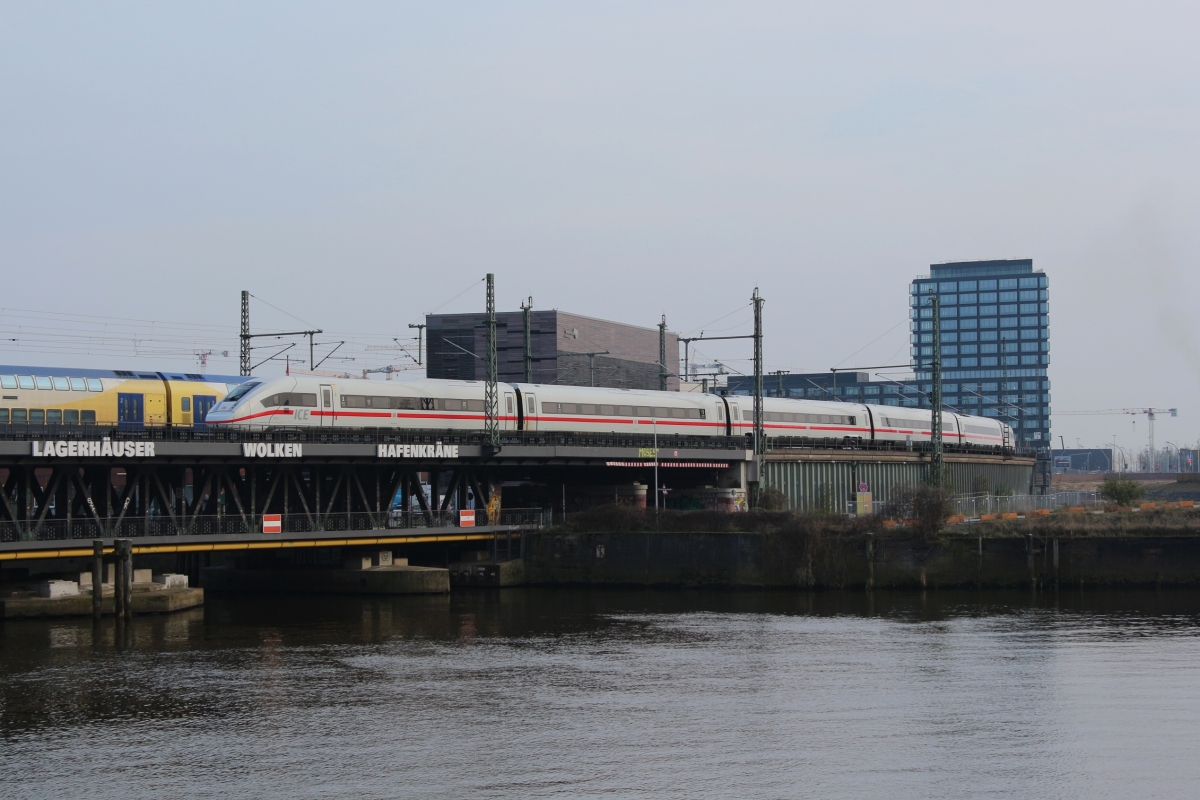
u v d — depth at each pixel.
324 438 108.50
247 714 67.25
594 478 145.88
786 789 54.62
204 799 53.66
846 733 63.41
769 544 117.31
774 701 70.19
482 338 199.75
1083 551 112.19
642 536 120.62
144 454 90.94
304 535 102.94
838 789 54.62
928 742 61.69
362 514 110.75
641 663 81.06
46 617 97.00
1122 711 67.38
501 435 123.56
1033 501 150.25
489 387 118.12
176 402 119.81
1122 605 104.88
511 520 125.75
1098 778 56.06
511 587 121.69
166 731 64.00
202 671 78.25
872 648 85.69
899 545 115.31
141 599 100.12
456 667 79.81
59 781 56.09
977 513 142.12
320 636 91.25
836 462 156.75
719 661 81.56
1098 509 140.50
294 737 62.88
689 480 146.62
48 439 86.19
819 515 122.31
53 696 71.31
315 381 113.62
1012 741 61.88
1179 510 125.19
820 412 165.25
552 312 195.88
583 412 135.50
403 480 116.81
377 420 117.25
